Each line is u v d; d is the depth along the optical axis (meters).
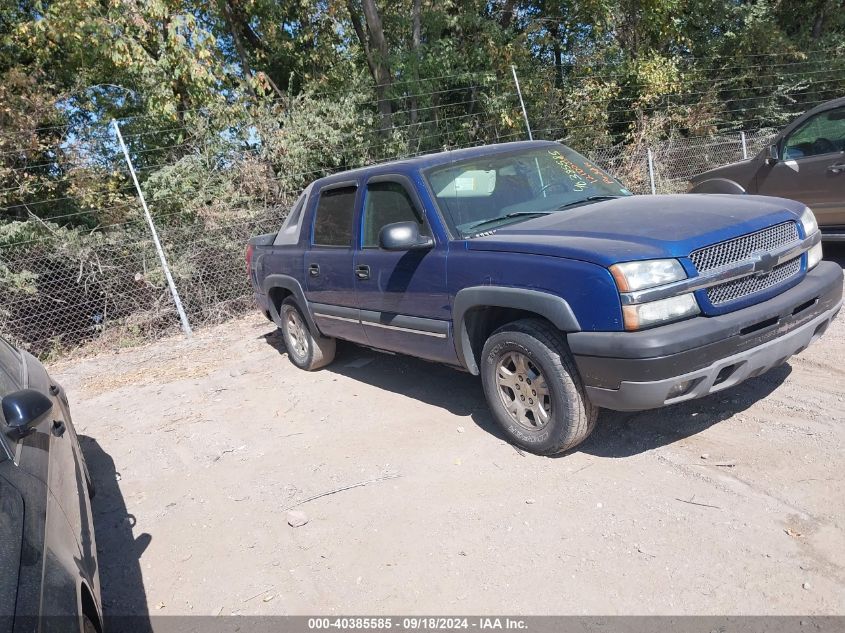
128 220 8.84
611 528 3.10
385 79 12.20
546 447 3.72
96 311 8.43
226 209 8.91
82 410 6.20
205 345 7.81
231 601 3.07
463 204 4.25
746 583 2.64
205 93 10.09
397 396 5.19
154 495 4.24
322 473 4.11
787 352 3.57
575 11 14.98
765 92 17.12
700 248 3.29
